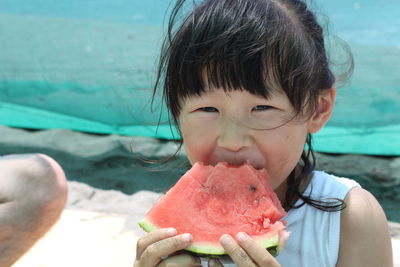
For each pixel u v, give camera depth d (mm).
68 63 2150
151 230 679
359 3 3371
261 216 670
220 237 646
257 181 689
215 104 698
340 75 1000
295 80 699
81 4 3461
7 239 702
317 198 793
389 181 1323
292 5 763
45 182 708
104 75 1981
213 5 719
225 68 680
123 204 1195
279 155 710
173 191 700
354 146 1522
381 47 2410
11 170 703
